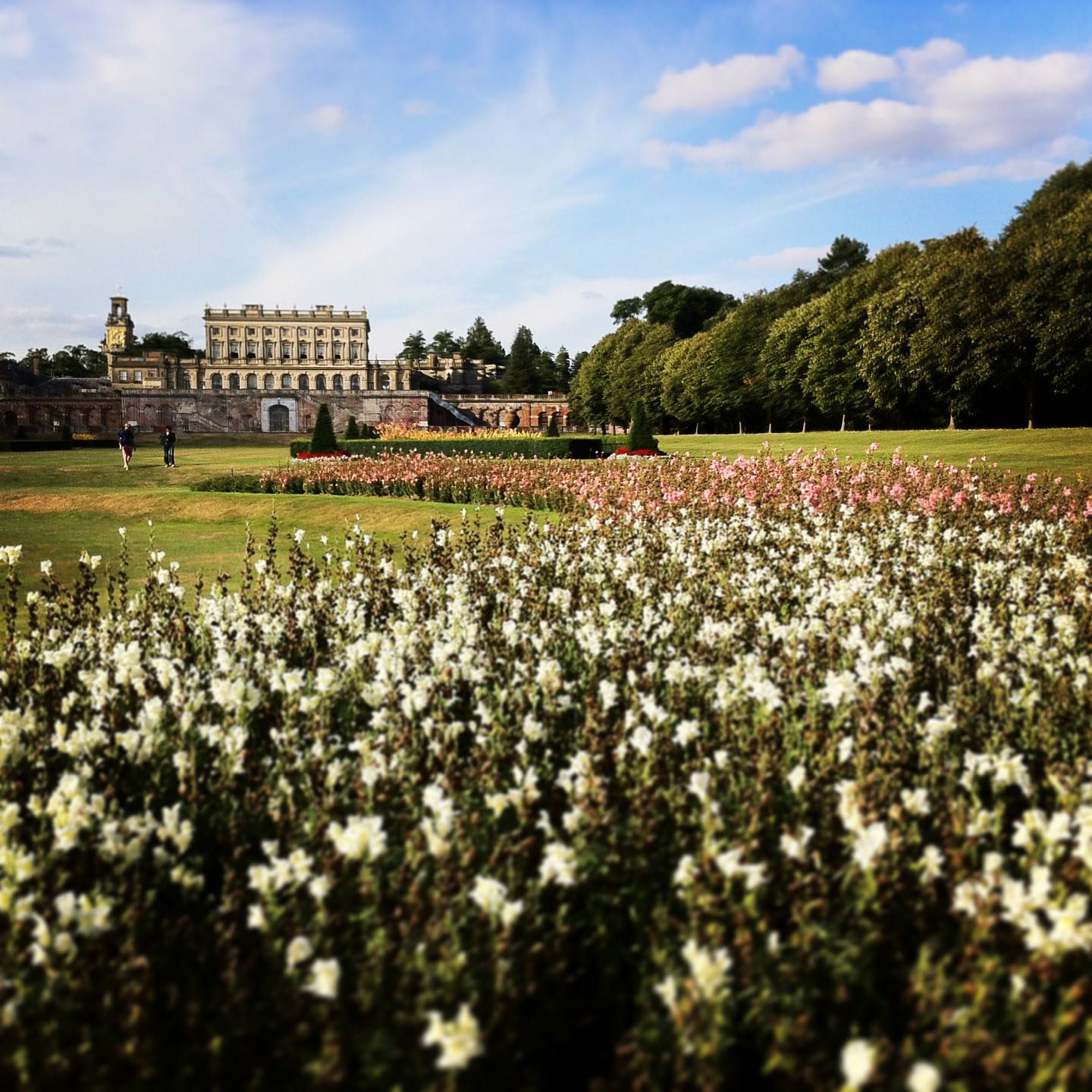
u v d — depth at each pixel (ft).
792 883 12.87
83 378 447.01
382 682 19.90
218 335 447.01
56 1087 10.19
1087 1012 10.76
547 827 13.98
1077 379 144.36
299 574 33.50
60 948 11.05
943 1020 10.52
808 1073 10.23
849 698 18.39
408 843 13.67
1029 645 23.31
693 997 10.38
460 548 40.57
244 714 18.95
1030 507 52.44
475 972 11.66
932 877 12.86
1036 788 15.98
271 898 12.46
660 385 281.33
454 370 527.40
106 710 19.53
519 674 21.09
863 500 54.95
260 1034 11.48
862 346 181.16
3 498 81.71
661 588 32.65
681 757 17.92
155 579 32.60
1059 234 145.38
